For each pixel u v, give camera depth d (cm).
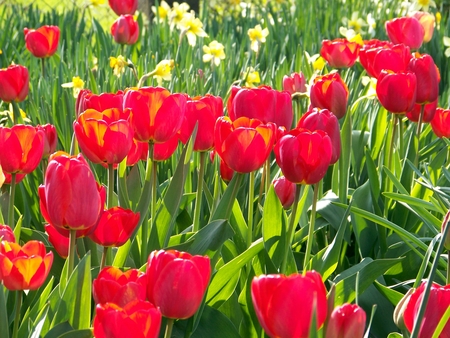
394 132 220
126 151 179
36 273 165
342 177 214
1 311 168
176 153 225
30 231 196
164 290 158
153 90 180
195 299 158
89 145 177
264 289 152
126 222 175
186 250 183
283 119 193
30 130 181
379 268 186
